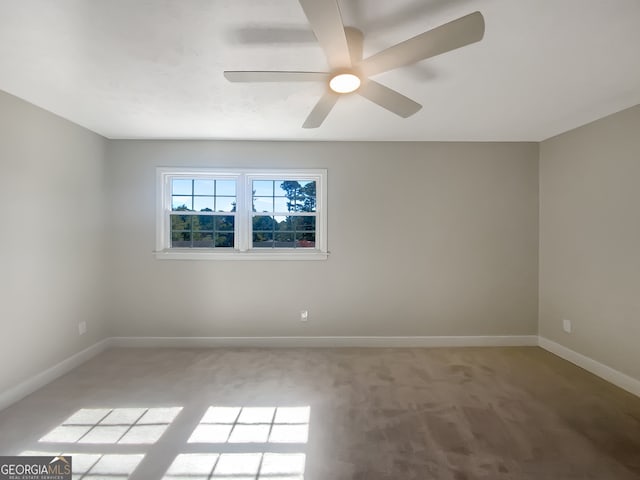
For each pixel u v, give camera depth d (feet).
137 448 5.67
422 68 5.98
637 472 5.14
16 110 7.32
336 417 6.64
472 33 3.90
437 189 10.86
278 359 9.68
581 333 9.21
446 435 6.06
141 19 4.58
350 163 10.79
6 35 4.94
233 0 4.18
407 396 7.50
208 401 7.26
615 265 8.21
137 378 8.41
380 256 10.87
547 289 10.52
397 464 5.31
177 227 11.07
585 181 9.07
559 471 5.17
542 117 8.55
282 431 6.18
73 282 9.14
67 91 7.02
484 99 7.39
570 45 5.21
